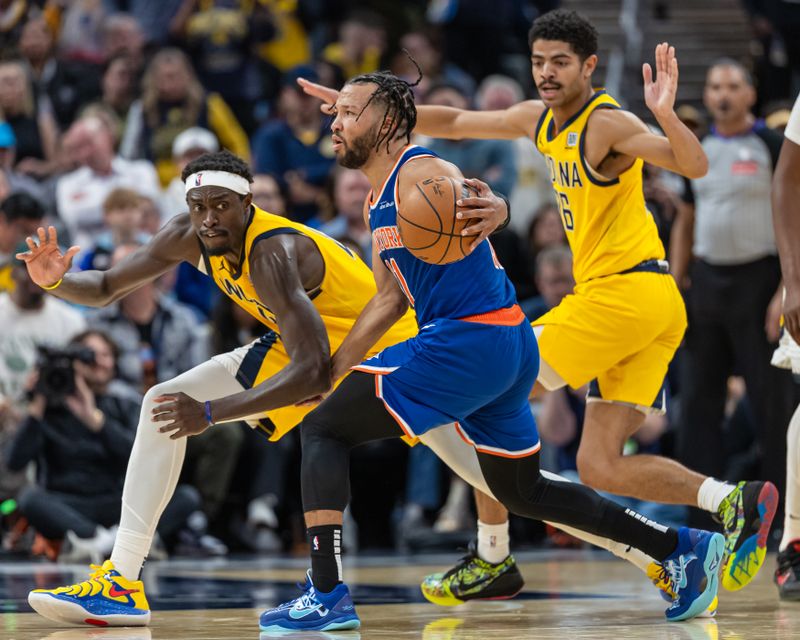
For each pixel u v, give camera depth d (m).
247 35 32.34
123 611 11.11
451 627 10.99
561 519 11.62
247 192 11.20
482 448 11.34
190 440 22.03
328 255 11.84
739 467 24.14
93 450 21.12
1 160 26.39
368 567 19.17
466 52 34.81
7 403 21.58
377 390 10.80
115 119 28.70
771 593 14.53
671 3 38.66
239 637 10.16
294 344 10.61
